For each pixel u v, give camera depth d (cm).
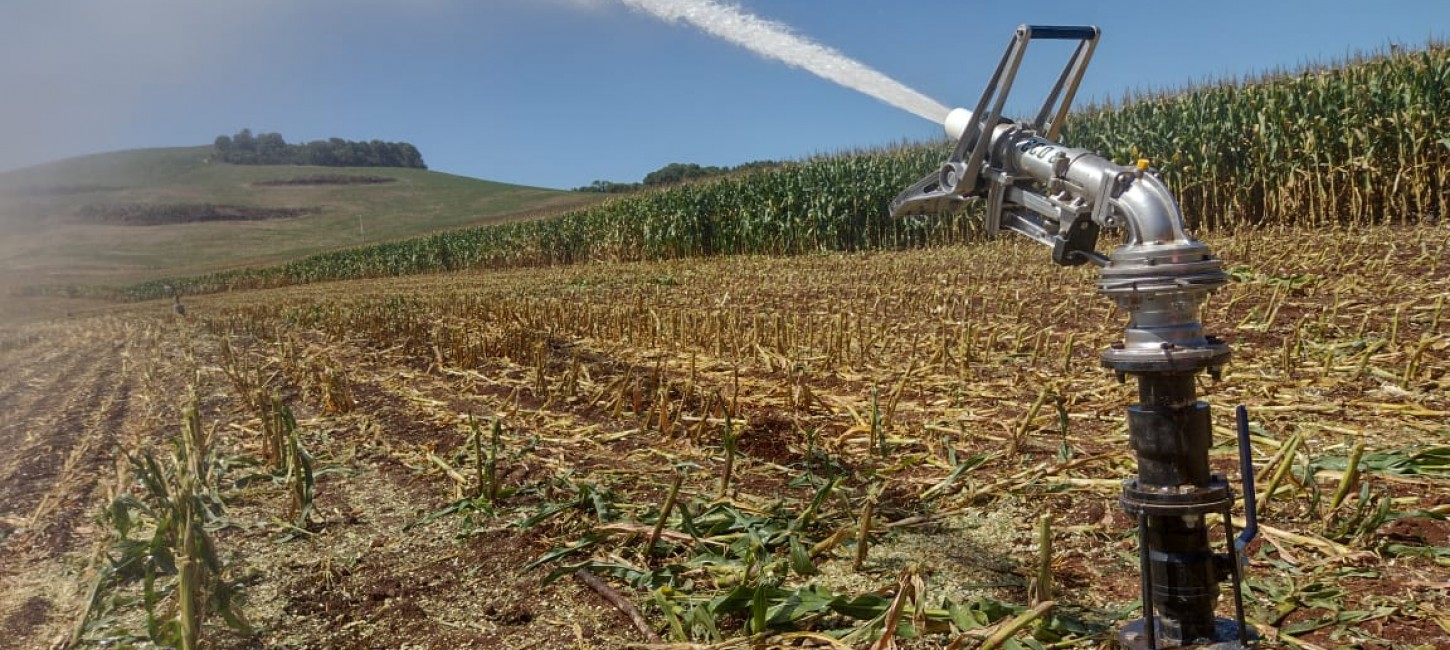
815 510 337
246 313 1911
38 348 1675
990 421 493
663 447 499
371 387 782
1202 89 1914
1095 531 323
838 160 2488
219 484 486
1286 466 317
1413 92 1378
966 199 223
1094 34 206
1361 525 293
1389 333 625
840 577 302
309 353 1045
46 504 482
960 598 278
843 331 732
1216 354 170
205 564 318
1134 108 1958
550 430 561
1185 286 165
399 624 297
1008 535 330
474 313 1312
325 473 499
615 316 1020
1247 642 182
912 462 423
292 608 317
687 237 2802
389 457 528
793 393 591
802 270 1683
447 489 451
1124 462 388
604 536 348
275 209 10494
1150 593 184
